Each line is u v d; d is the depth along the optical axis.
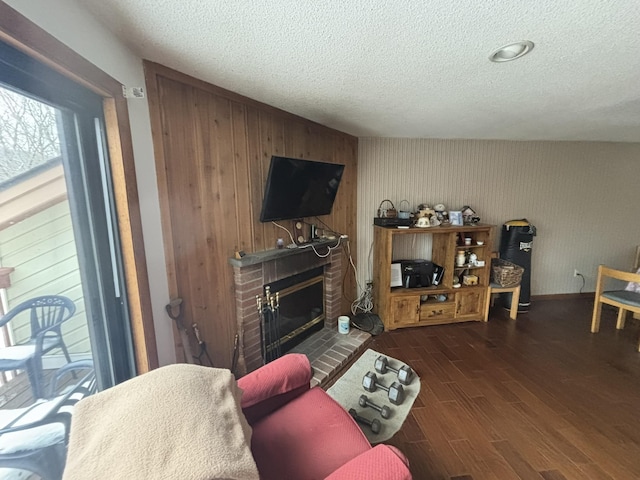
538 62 1.44
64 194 1.07
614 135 3.22
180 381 0.87
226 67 1.49
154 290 1.47
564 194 3.66
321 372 2.21
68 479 0.64
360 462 0.88
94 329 1.22
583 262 3.86
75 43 0.97
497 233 3.62
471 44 1.26
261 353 2.18
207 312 1.83
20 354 0.96
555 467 1.48
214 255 1.85
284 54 1.35
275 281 2.26
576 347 2.65
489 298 3.15
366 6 1.00
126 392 0.82
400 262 3.25
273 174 1.97
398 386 1.98
